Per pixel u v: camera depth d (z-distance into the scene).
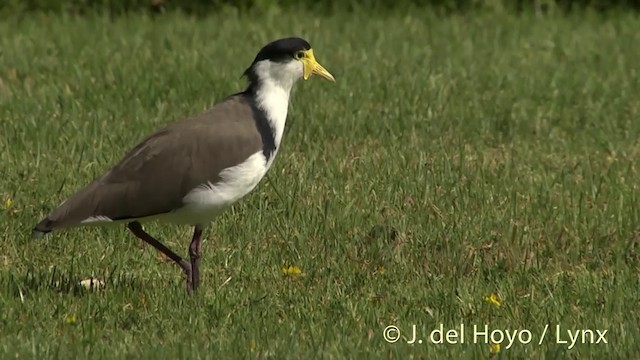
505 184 14.73
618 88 19.61
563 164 15.84
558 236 13.23
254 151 11.14
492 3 26.75
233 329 10.64
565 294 11.73
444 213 13.82
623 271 12.37
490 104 18.48
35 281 11.71
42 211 13.59
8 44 21.89
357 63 20.78
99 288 11.62
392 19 25.12
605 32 24.33
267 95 11.47
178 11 25.70
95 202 10.74
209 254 12.74
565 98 18.95
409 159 15.55
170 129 11.12
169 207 10.90
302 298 11.55
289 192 14.12
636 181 15.08
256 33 23.34
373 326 10.91
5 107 17.66
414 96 18.64
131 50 21.47
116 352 9.95
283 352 9.98
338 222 13.38
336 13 25.98
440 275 12.39
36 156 15.33
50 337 10.34
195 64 20.17
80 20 24.73
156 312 11.07
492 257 12.77
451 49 22.31
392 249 12.77
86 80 19.05
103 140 16.00
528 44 22.89
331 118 17.44
